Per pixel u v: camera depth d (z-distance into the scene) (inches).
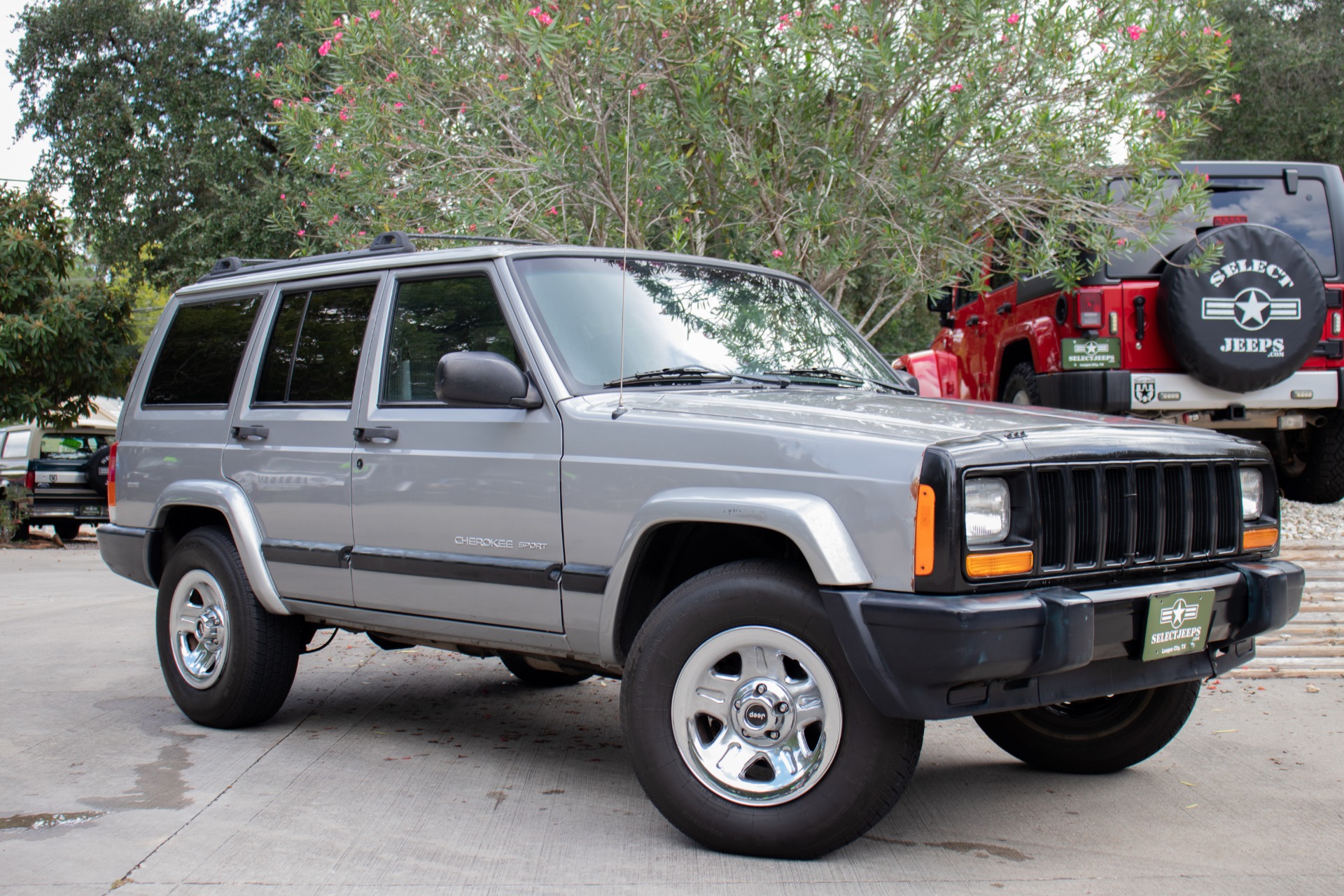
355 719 205.6
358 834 140.3
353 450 172.9
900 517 118.8
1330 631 234.7
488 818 146.8
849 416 134.6
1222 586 138.3
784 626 126.0
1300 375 309.3
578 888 121.4
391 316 175.5
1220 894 120.6
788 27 273.7
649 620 135.0
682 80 282.2
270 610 188.2
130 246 811.4
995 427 128.9
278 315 195.8
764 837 127.3
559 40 249.8
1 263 652.7
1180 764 172.7
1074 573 126.2
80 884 123.5
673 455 136.4
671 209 292.7
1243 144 708.7
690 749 131.3
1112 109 265.3
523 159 279.7
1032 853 133.8
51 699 221.5
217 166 764.0
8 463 754.2
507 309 157.9
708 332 169.0
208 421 200.5
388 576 167.0
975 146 278.4
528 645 153.3
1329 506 349.4
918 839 138.6
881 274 299.9
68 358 660.1
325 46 289.9
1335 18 711.7
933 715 116.8
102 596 398.0
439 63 277.7
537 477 148.9
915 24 270.2
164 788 160.2
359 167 281.4
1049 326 322.0
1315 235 327.0
